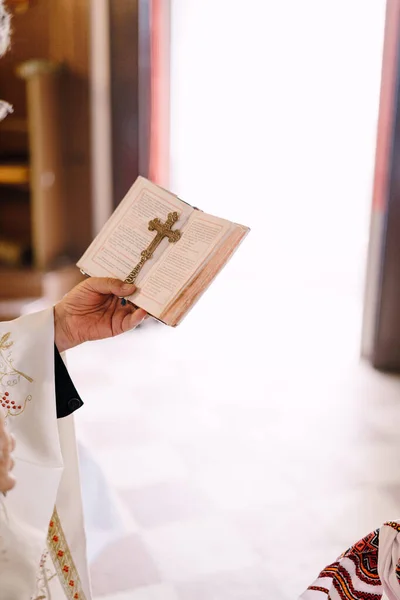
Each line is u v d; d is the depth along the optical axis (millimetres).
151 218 1512
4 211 6102
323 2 7203
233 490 3004
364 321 4973
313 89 7645
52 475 1312
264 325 5898
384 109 4559
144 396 4152
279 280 7574
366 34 7391
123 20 5398
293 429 3703
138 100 5547
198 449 3418
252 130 7695
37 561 1234
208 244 1425
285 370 4734
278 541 2615
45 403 1346
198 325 5820
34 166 5398
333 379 4574
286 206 8391
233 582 2354
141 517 2756
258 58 7281
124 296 1443
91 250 1528
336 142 8070
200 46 7102
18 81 5781
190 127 7457
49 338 1374
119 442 3467
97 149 5750
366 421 3848
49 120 5500
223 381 4461
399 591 1304
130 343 5266
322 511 2846
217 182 7844
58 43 5617
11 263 5633
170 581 2350
